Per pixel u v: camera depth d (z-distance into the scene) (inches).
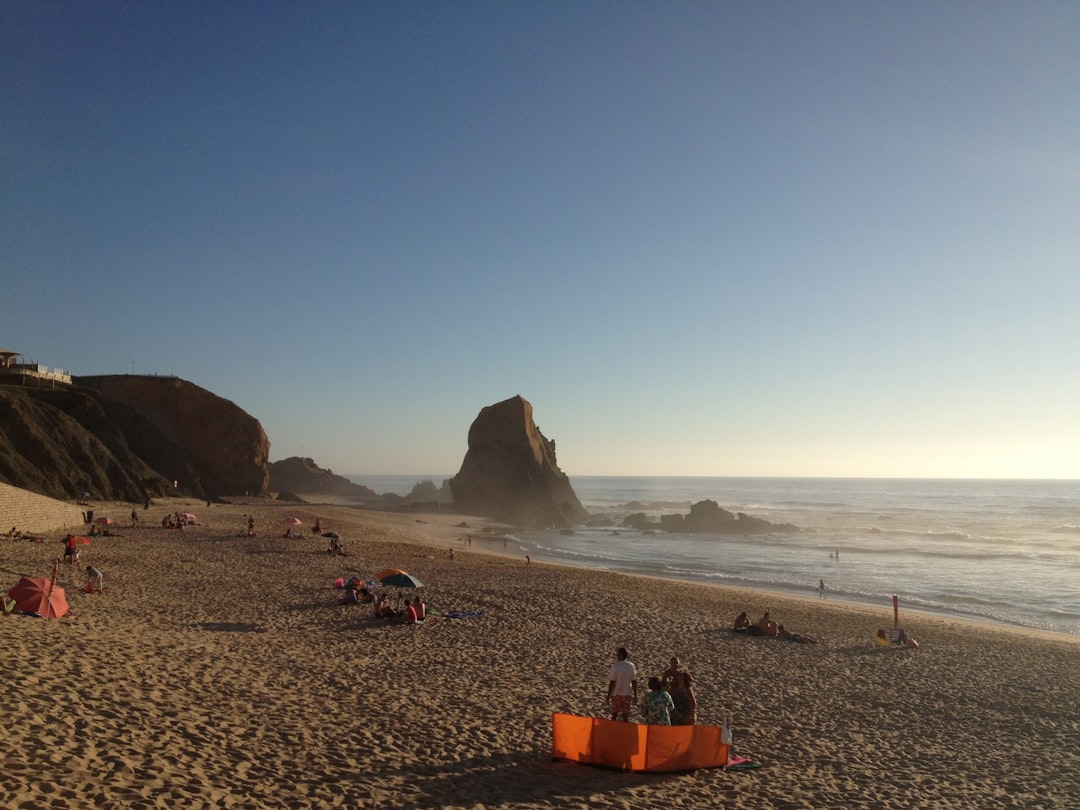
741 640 1038.4
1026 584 2069.4
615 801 394.3
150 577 1168.2
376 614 968.3
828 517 5068.9
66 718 390.9
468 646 844.6
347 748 433.7
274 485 7386.8
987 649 1101.1
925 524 4473.4
